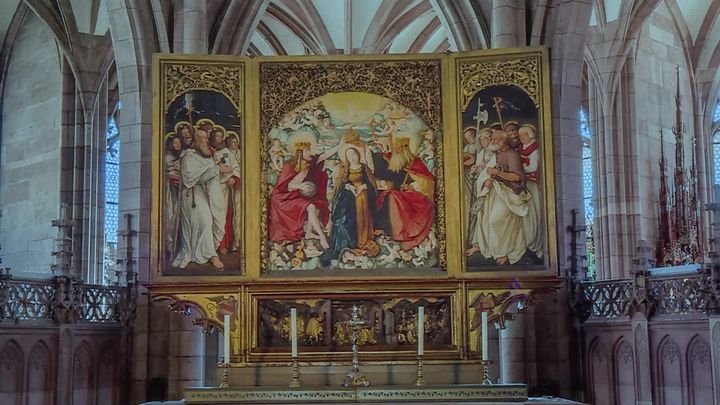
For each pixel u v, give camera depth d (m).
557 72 21.91
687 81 38.16
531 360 20.05
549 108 15.85
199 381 20.36
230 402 14.74
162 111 15.99
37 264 33.66
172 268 15.81
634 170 34.38
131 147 22.08
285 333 15.82
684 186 33.09
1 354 17.67
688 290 18.06
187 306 15.98
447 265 15.77
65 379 18.86
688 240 31.92
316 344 15.77
